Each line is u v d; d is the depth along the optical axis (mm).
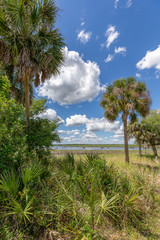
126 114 10617
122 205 2867
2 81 4820
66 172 3688
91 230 2252
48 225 2412
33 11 5566
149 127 15164
